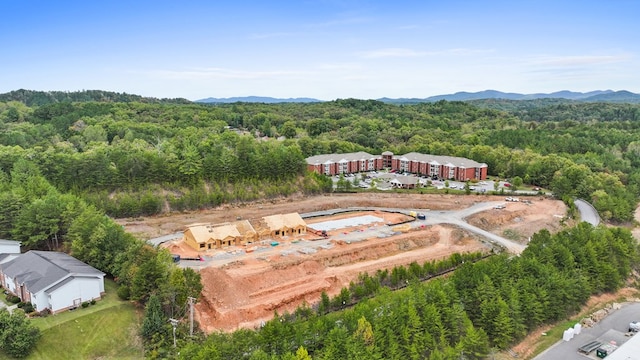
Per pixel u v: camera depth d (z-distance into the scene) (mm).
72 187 113062
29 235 84875
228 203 124562
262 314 72500
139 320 65750
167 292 65812
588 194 141125
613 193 139000
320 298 78875
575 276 77938
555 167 158375
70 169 115812
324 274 85875
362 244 98625
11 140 157875
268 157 138750
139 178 120250
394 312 58500
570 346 69062
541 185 159875
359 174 178750
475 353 59906
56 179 115562
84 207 91500
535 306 69062
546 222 117312
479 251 96562
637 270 95375
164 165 123188
